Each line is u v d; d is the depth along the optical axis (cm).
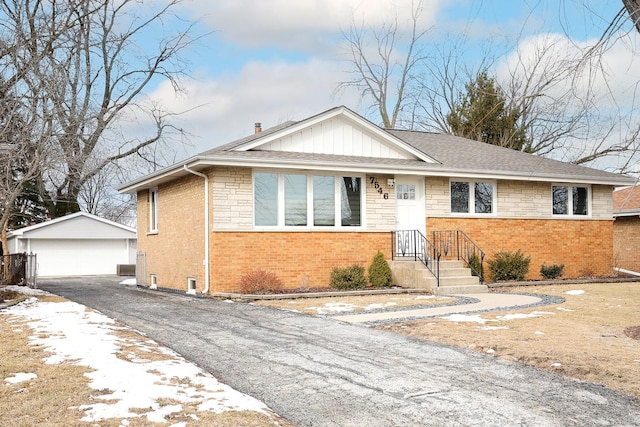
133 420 563
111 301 1611
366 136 1936
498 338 966
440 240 1986
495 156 2289
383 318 1196
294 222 1758
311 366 812
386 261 1838
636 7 781
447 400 659
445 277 1750
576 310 1291
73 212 3925
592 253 2275
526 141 3234
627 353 854
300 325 1130
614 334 1000
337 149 1888
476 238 2050
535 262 2155
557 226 2209
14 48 1650
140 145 3359
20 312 1317
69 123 1800
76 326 1083
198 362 841
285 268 1733
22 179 1650
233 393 664
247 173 1698
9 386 669
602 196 2316
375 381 736
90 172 1972
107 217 4622
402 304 1426
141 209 2377
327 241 1795
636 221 2728
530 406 638
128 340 959
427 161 1981
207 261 1692
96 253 3709
